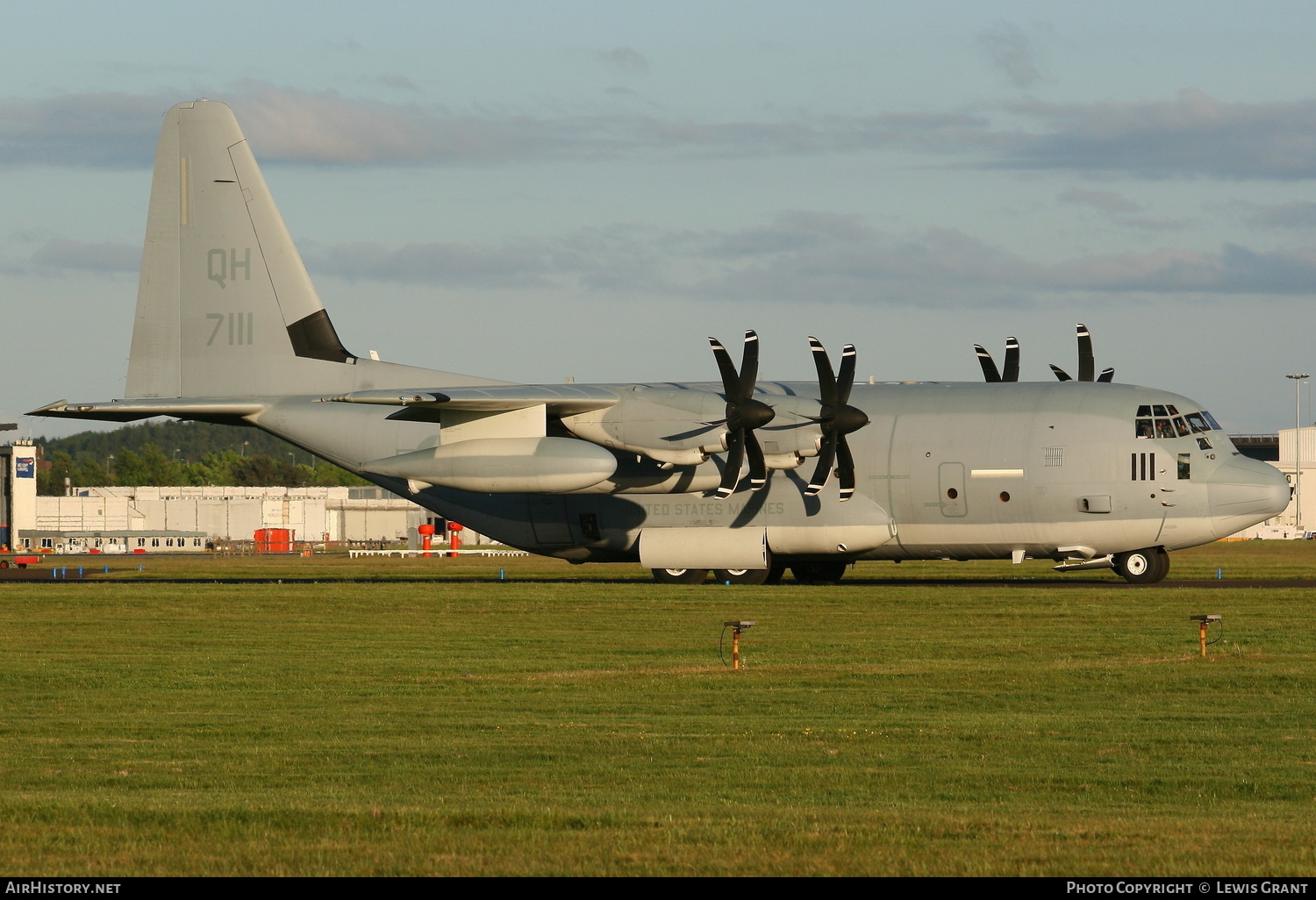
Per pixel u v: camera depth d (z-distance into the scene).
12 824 38.16
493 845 35.72
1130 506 122.44
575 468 121.88
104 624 105.12
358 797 42.38
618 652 85.06
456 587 132.00
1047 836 36.56
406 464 126.94
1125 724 57.31
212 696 68.88
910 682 71.06
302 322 140.88
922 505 126.31
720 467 126.75
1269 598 110.69
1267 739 53.31
